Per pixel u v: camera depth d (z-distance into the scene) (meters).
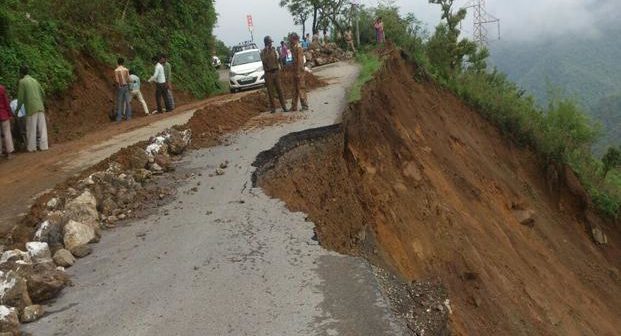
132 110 19.97
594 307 14.47
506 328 9.70
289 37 15.11
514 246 14.64
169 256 6.77
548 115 26.30
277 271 6.27
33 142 13.05
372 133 13.60
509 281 11.75
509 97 24.92
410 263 9.86
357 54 32.28
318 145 11.93
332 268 6.32
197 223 7.75
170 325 5.25
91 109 18.22
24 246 7.09
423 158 15.12
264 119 14.08
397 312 5.86
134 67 21.91
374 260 7.77
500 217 15.86
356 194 10.84
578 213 20.25
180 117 16.23
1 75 14.98
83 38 19.98
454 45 31.23
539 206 19.39
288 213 8.05
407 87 21.11
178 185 9.43
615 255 19.48
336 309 5.44
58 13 19.69
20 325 5.43
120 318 5.43
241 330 5.12
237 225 7.60
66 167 10.95
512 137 22.42
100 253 7.02
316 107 15.27
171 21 27.44
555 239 17.41
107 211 8.27
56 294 5.96
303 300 5.62
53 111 16.72
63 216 7.47
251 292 5.81
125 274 6.38
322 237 7.43
